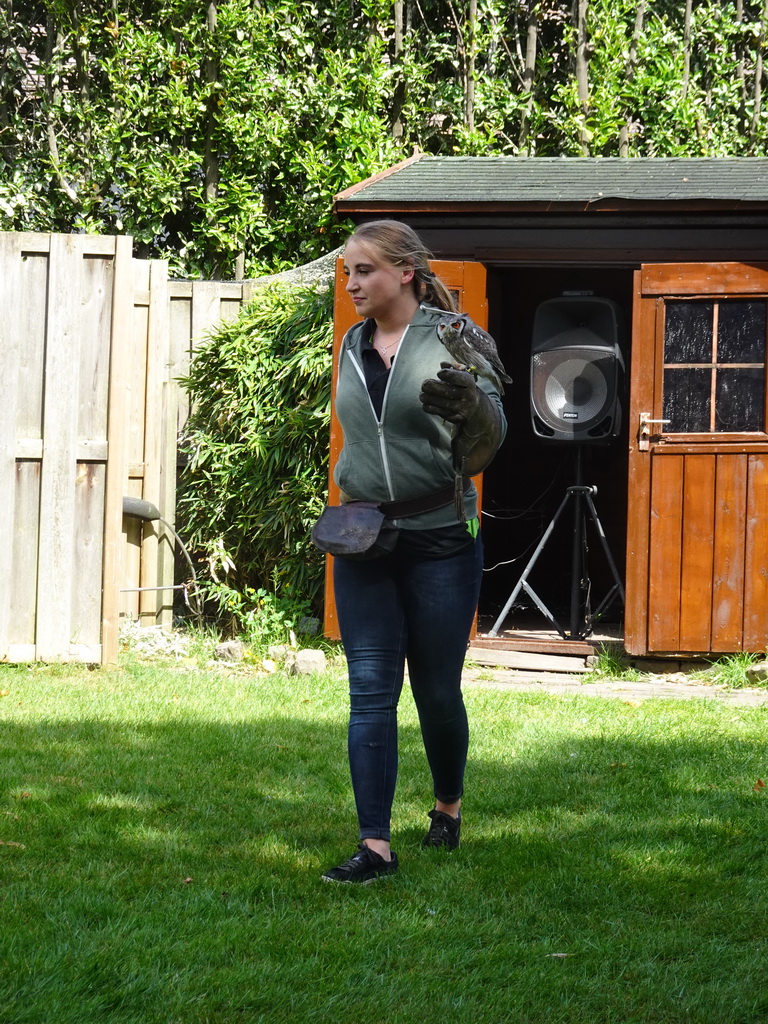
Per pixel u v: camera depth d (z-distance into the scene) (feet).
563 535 32.76
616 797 14.19
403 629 11.58
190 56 38.19
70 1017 8.34
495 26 40.29
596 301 25.22
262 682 21.77
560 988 9.10
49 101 39.42
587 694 21.74
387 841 11.46
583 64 39.70
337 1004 8.73
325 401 25.75
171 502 27.30
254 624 25.57
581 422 25.03
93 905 10.37
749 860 12.04
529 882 11.24
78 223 39.42
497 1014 8.65
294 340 26.89
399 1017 8.55
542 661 24.41
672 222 24.17
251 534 27.12
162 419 27.27
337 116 38.04
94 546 22.61
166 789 14.15
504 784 14.71
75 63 39.96
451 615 11.41
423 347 11.16
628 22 41.78
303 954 9.59
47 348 22.24
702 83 43.88
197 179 39.19
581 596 28.86
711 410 23.81
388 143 37.78
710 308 23.80
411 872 11.46
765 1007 8.89
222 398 27.43
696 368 23.84
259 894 10.83
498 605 31.53
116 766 15.15
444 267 24.18
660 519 23.75
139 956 9.37
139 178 37.83
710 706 20.27
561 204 23.81
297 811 13.44
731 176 25.62
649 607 23.76
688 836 12.75
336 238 38.55
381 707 11.49
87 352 22.44
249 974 9.11
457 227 24.77
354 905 10.60
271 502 26.14
